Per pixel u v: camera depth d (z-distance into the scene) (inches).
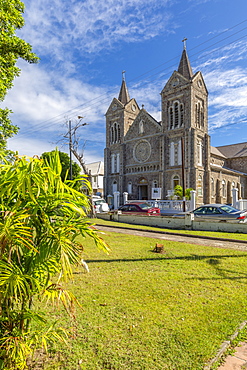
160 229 582.2
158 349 120.5
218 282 215.8
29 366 108.3
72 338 130.4
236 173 1776.6
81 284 213.8
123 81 1978.3
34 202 90.7
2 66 436.1
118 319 151.3
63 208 101.1
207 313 158.7
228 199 1669.5
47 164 97.5
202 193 1375.5
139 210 799.1
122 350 120.0
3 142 519.2
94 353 118.0
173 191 1326.3
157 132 1537.9
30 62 478.6
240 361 112.1
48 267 94.8
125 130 1780.3
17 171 88.4
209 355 115.6
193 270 250.4
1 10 405.4
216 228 547.5
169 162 1448.1
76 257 96.9
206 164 1434.5
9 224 81.7
